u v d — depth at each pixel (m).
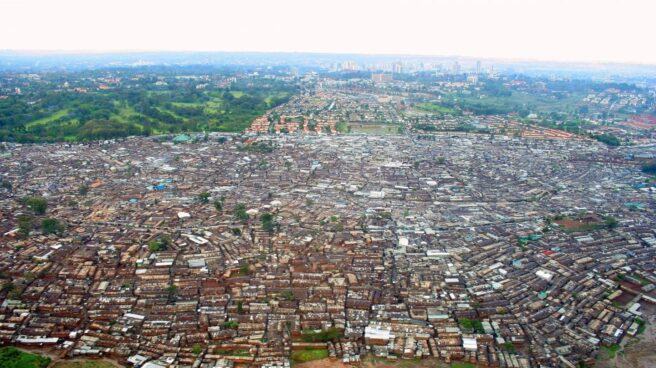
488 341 138.25
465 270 178.75
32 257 178.75
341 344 135.12
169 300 154.00
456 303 155.62
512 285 168.38
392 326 142.75
